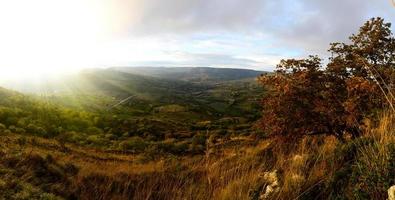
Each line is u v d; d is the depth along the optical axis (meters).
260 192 4.07
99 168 12.93
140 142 42.75
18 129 43.28
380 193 2.77
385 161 2.94
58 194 7.04
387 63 10.62
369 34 11.51
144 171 9.54
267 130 12.94
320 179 3.72
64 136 47.22
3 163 7.97
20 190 5.60
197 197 4.60
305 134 11.70
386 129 3.66
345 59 12.13
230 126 77.69
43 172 8.61
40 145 25.06
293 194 3.61
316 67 13.10
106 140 50.62
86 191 7.66
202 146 34.78
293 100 12.62
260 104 14.16
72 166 11.39
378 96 8.97
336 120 10.98
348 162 3.76
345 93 12.06
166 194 5.42
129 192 6.62
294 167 4.26
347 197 3.06
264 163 4.95
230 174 4.77
